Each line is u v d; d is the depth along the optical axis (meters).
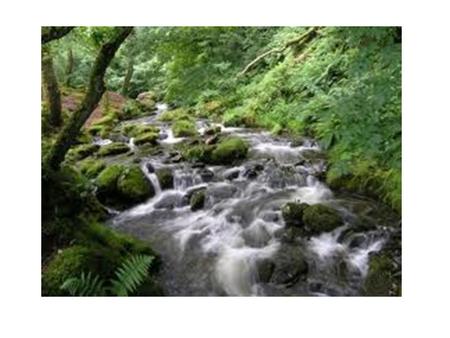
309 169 6.75
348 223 4.98
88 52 11.23
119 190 6.10
